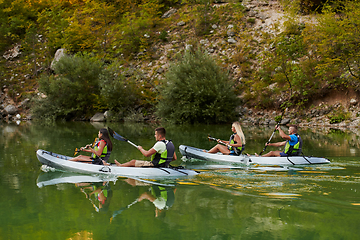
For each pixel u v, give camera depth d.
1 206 3.82
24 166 6.34
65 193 4.39
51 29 26.06
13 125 17.05
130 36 24.67
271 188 4.62
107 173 5.54
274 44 19.67
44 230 3.08
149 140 10.81
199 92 17.64
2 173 5.70
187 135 12.23
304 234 2.95
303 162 6.58
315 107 17.05
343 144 9.49
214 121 18.50
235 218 3.39
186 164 6.75
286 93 17.81
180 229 3.08
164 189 4.60
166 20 25.81
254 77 19.12
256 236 2.91
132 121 19.92
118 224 3.23
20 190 4.54
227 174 5.54
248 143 9.99
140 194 4.34
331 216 3.43
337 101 16.64
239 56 20.30
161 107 18.86
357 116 15.58
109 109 20.56
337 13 18.41
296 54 17.88
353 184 4.79
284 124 17.03
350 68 15.76
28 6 29.50
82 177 5.37
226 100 18.23
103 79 20.53
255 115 18.20
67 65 21.00
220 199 4.08
